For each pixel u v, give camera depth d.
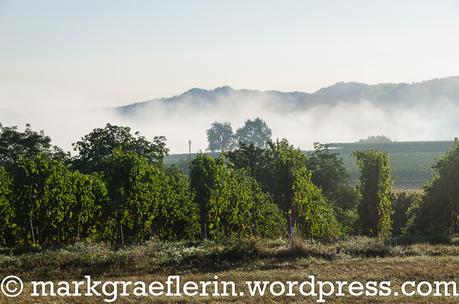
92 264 26.16
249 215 41.22
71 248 29.84
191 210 41.69
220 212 39.84
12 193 36.25
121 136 57.56
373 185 43.25
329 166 63.69
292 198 39.44
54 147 63.12
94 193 37.81
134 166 37.00
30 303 19.05
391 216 63.81
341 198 62.94
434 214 43.56
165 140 59.34
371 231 43.59
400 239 34.75
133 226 38.44
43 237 36.38
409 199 64.31
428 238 35.12
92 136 56.59
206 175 40.59
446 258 26.64
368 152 44.00
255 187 45.72
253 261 26.64
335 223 43.62
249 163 62.91
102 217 37.97
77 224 37.28
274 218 42.69
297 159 40.69
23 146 61.81
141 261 26.55
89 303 19.02
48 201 35.34
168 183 44.72
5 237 36.28
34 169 34.91
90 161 54.66
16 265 25.89
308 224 40.31
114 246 31.70
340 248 29.61
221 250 27.97
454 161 42.47
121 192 36.53
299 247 28.22
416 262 25.83
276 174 40.50
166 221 41.34
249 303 18.48
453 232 43.56
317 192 40.66
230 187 40.97
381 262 26.12
